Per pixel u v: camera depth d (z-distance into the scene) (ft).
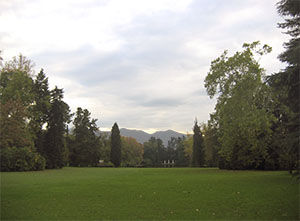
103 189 51.49
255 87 93.61
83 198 41.55
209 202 37.63
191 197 41.65
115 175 94.07
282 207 34.04
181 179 71.97
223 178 73.00
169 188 52.39
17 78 127.95
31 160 123.85
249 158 110.52
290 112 39.29
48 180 71.41
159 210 33.22
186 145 278.05
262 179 68.13
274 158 105.50
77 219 29.32
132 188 52.85
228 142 107.14
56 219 29.35
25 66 136.15
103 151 253.65
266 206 34.73
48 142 152.56
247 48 99.25
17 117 115.03
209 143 187.21
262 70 95.50
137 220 28.84
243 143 110.63
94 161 223.51
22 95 130.11
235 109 96.48
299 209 32.86
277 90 35.53
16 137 118.21
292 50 32.76
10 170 118.62
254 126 91.91
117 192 47.52
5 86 130.21
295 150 33.83
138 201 38.96
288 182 60.54
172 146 437.58
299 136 32.24
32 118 140.15
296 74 32.40
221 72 103.35
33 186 56.54
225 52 107.96
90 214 31.48
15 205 36.42
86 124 225.35
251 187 52.39
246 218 29.27
